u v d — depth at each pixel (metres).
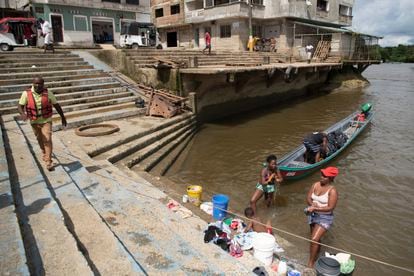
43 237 4.01
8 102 10.91
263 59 23.61
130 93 14.43
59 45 27.34
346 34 30.59
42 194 5.10
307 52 29.06
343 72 32.03
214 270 3.86
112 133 10.09
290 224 6.95
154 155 9.63
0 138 7.47
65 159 7.24
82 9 29.39
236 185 8.82
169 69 14.93
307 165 8.99
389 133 14.38
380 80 39.12
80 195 5.39
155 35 29.22
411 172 9.86
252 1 31.16
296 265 5.00
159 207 5.64
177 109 13.45
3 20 20.55
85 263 3.57
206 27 33.88
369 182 9.14
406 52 93.69
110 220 4.84
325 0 36.28
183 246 4.32
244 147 12.23
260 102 21.30
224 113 18.11
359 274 5.51
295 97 25.47
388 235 6.68
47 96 6.11
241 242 5.00
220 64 20.78
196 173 9.65
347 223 7.08
